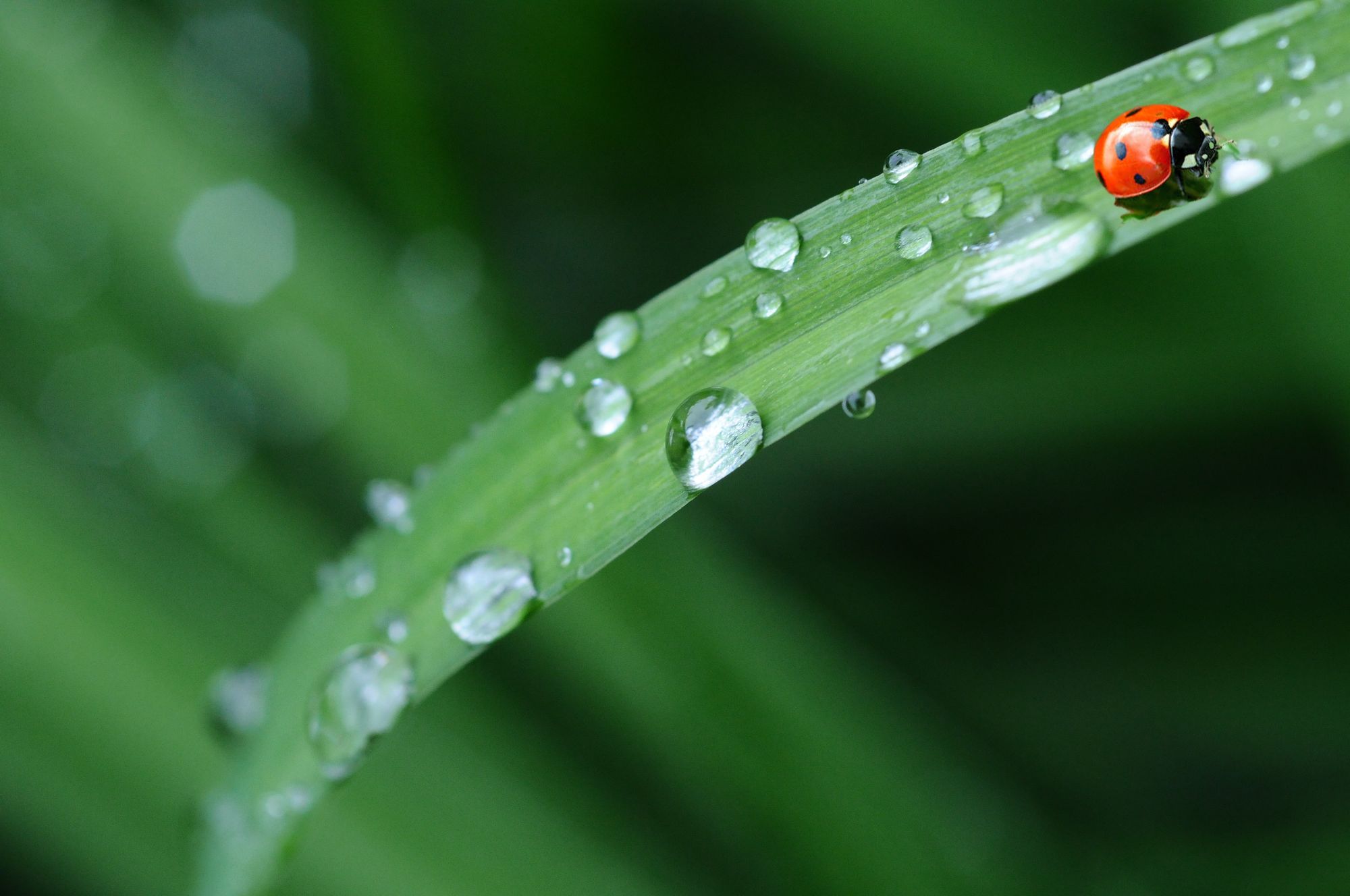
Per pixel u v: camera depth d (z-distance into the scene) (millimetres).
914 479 314
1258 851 270
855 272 210
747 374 209
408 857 236
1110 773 284
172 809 236
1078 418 306
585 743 243
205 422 256
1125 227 210
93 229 257
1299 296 252
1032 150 211
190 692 240
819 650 254
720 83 339
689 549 252
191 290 258
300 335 258
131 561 245
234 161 264
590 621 247
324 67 309
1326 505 294
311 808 214
